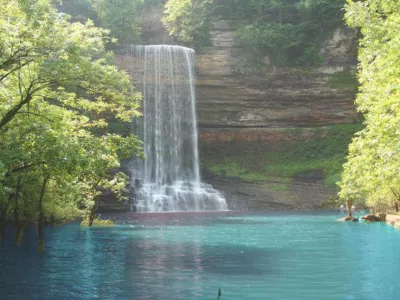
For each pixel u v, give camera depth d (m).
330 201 53.34
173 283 12.16
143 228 30.00
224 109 63.72
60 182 19.05
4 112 16.70
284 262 15.38
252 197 57.25
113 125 58.59
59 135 15.95
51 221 30.47
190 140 63.34
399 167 17.41
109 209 51.59
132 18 63.53
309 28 64.12
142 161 60.91
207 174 62.00
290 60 64.62
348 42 62.50
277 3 64.94
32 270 14.23
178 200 57.19
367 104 20.16
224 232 26.64
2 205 20.17
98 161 17.27
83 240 22.72
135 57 62.78
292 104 63.91
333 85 63.00
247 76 63.50
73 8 64.69
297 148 62.59
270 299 10.30
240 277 12.88
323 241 21.19
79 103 18.28
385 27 16.38
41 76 15.84
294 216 41.34
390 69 14.98
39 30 14.94
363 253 17.11
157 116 62.91
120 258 16.66
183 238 23.47
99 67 16.31
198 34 63.66
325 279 12.45
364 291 10.95
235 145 64.06
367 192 35.44
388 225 29.38
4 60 15.15
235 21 65.56
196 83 63.50
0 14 15.44
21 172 16.97
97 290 11.37
